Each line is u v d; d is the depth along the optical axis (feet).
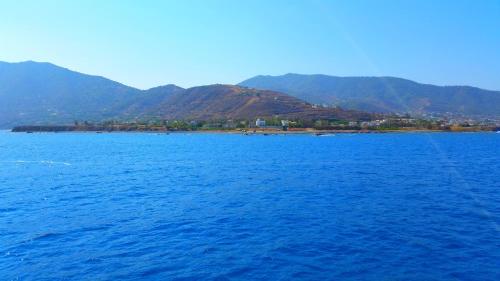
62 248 101.91
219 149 490.90
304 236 110.22
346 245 102.17
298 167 291.58
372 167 289.33
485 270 86.07
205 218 132.16
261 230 116.67
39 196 179.93
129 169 293.23
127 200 167.22
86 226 123.24
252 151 452.35
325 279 81.92
